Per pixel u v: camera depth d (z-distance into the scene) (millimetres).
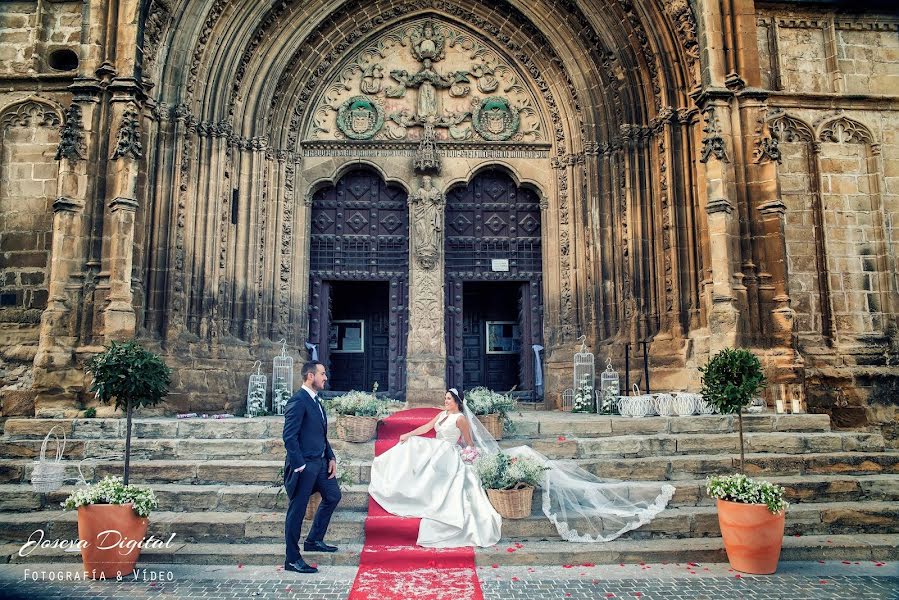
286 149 17250
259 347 15750
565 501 8898
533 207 18266
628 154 16047
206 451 10180
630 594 7035
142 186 13180
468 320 19734
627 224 15953
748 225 13586
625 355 15227
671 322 14625
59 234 12352
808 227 15562
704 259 13875
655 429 11148
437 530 8375
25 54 14758
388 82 18141
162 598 6863
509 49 18156
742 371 8734
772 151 13609
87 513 7473
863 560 8344
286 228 17094
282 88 17250
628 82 16141
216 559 7973
